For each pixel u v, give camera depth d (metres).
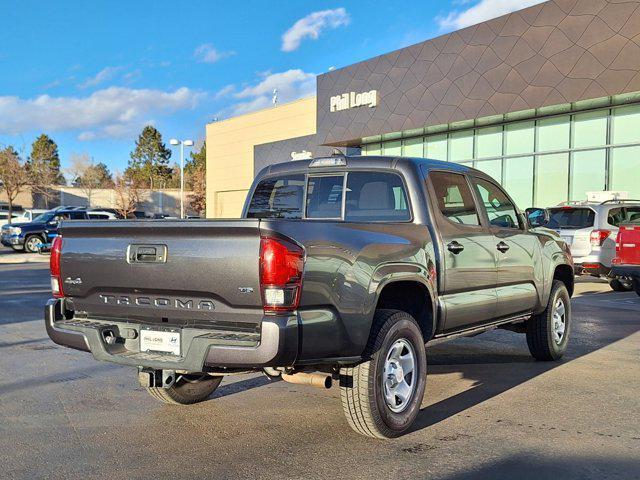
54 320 4.52
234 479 3.75
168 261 3.95
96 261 4.29
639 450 4.20
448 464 3.97
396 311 4.52
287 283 3.65
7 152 44.06
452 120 21.86
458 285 5.21
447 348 7.77
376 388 4.23
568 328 7.17
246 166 38.38
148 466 3.97
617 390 5.70
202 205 67.31
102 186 74.69
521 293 6.15
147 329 4.18
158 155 103.31
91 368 6.62
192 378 5.18
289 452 4.21
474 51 21.00
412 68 23.30
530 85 19.33
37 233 26.36
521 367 6.68
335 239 4.01
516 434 4.52
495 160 22.75
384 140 26.81
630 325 9.25
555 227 13.84
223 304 3.82
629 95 17.31
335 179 5.71
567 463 3.97
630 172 18.77
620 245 11.23
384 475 3.80
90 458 4.10
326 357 3.92
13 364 6.79
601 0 17.41
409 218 5.10
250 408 5.26
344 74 26.47
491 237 5.71
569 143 20.36
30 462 4.02
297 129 34.06
